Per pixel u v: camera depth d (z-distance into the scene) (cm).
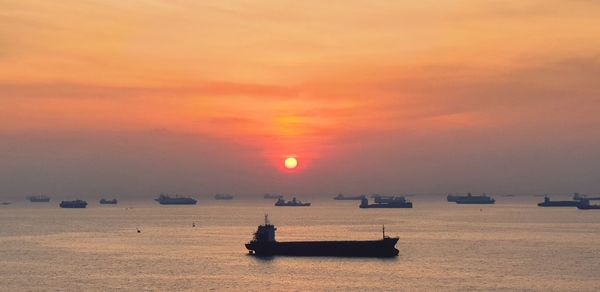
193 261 19912
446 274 16938
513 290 14612
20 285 15562
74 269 18262
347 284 15500
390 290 14725
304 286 15250
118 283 15750
